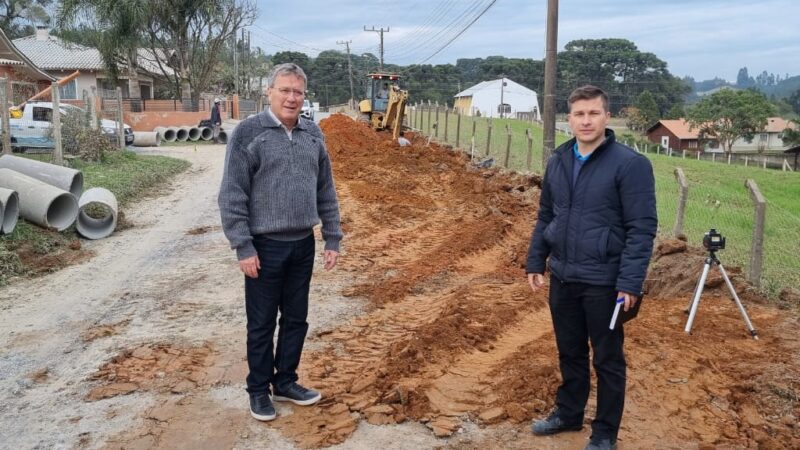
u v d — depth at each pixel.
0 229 9.06
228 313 6.79
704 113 61.44
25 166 11.27
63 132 17.86
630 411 4.56
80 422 4.52
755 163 55.94
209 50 39.00
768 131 69.62
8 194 9.17
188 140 30.34
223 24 38.16
